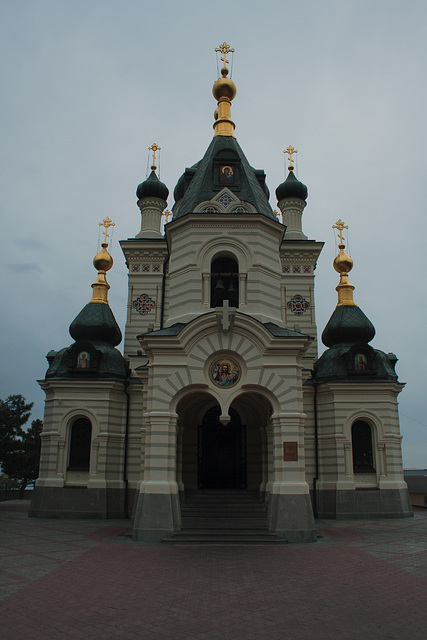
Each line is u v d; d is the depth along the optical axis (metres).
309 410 33.84
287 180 43.72
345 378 33.25
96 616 11.09
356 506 31.22
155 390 22.64
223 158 28.19
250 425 29.88
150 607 11.77
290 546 20.05
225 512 24.88
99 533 23.97
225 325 22.55
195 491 28.22
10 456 55.91
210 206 26.61
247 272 25.86
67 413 32.38
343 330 35.16
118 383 33.06
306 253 39.62
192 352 23.02
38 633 10.01
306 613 11.38
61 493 31.19
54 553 18.41
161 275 38.56
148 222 41.72
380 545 20.52
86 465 32.03
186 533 21.02
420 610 11.62
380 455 32.25
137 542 20.75
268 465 26.58
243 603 12.10
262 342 22.97
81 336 35.12
